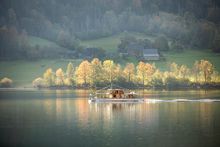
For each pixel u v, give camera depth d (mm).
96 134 69750
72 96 150250
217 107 106438
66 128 75062
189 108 104688
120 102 123438
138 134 69562
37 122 81938
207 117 87562
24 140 65312
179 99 131750
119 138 66688
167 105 112938
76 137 67500
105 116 90375
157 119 85312
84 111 99875
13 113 95750
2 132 71312
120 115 92062
